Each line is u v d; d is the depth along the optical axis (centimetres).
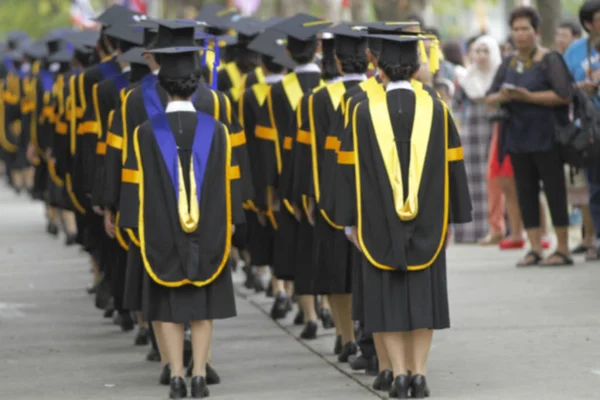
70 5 10662
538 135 3850
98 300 3378
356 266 2381
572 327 2938
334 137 2478
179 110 2339
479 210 4706
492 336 2872
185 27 2470
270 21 3697
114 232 2745
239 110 3269
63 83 3847
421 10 6153
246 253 3856
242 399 2355
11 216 6656
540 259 4000
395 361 2286
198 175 2317
